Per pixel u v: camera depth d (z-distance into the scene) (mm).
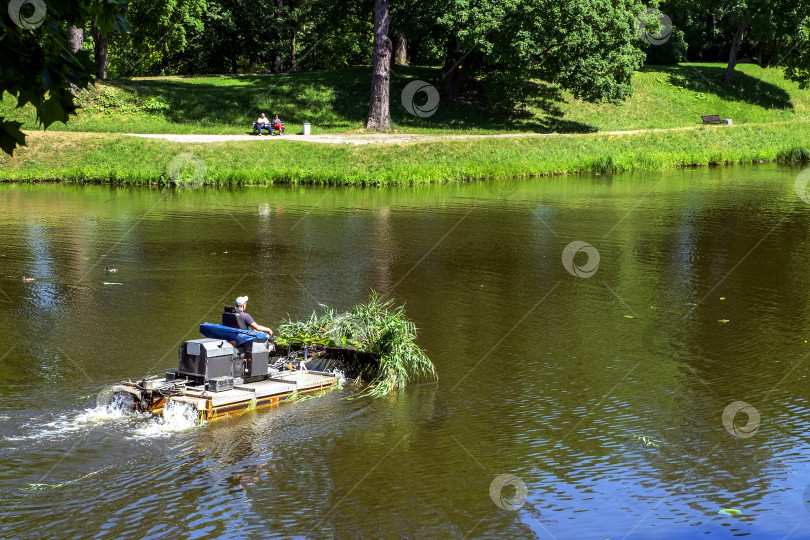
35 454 8711
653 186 33156
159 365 11562
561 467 8820
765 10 51094
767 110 52656
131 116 41750
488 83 47188
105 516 7582
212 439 9227
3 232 22156
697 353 12672
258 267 18375
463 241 21641
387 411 10250
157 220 24562
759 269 18422
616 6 45844
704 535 7512
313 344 11875
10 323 13742
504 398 10781
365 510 7816
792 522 7754
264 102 46219
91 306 14914
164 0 45344
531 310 15094
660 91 53094
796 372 11812
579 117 49375
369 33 60938
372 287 16641
